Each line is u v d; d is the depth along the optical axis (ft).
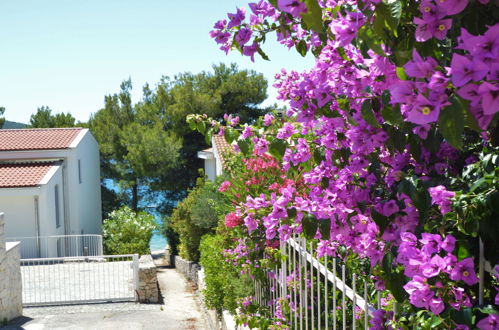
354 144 7.95
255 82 114.52
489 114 4.55
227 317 30.07
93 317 42.55
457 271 5.66
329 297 16.19
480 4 5.46
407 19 6.10
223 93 114.01
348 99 7.99
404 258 6.22
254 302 22.43
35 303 45.34
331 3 7.93
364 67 7.92
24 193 63.41
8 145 74.90
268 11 8.73
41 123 133.80
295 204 9.20
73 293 48.52
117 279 54.03
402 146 7.32
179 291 58.85
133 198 115.55
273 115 12.48
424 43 5.77
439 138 6.58
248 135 11.76
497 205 5.32
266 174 23.76
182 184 116.88
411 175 7.43
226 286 30.60
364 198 8.34
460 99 4.59
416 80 4.98
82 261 66.33
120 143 110.83
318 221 8.66
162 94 115.96
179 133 112.47
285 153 10.58
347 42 6.41
